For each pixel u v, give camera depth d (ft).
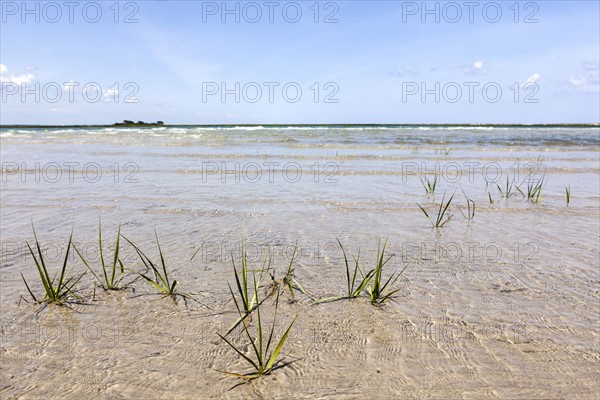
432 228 14.79
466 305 8.82
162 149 42.63
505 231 14.44
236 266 10.94
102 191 20.85
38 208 17.12
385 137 63.21
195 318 8.14
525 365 6.74
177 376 6.37
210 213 16.66
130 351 7.00
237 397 5.94
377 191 21.49
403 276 10.37
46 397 5.89
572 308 8.68
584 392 6.13
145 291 9.30
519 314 8.42
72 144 48.91
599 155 38.99
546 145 50.14
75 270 10.45
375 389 6.15
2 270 10.36
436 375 6.48
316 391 6.08
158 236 13.52
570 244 13.01
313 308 8.60
